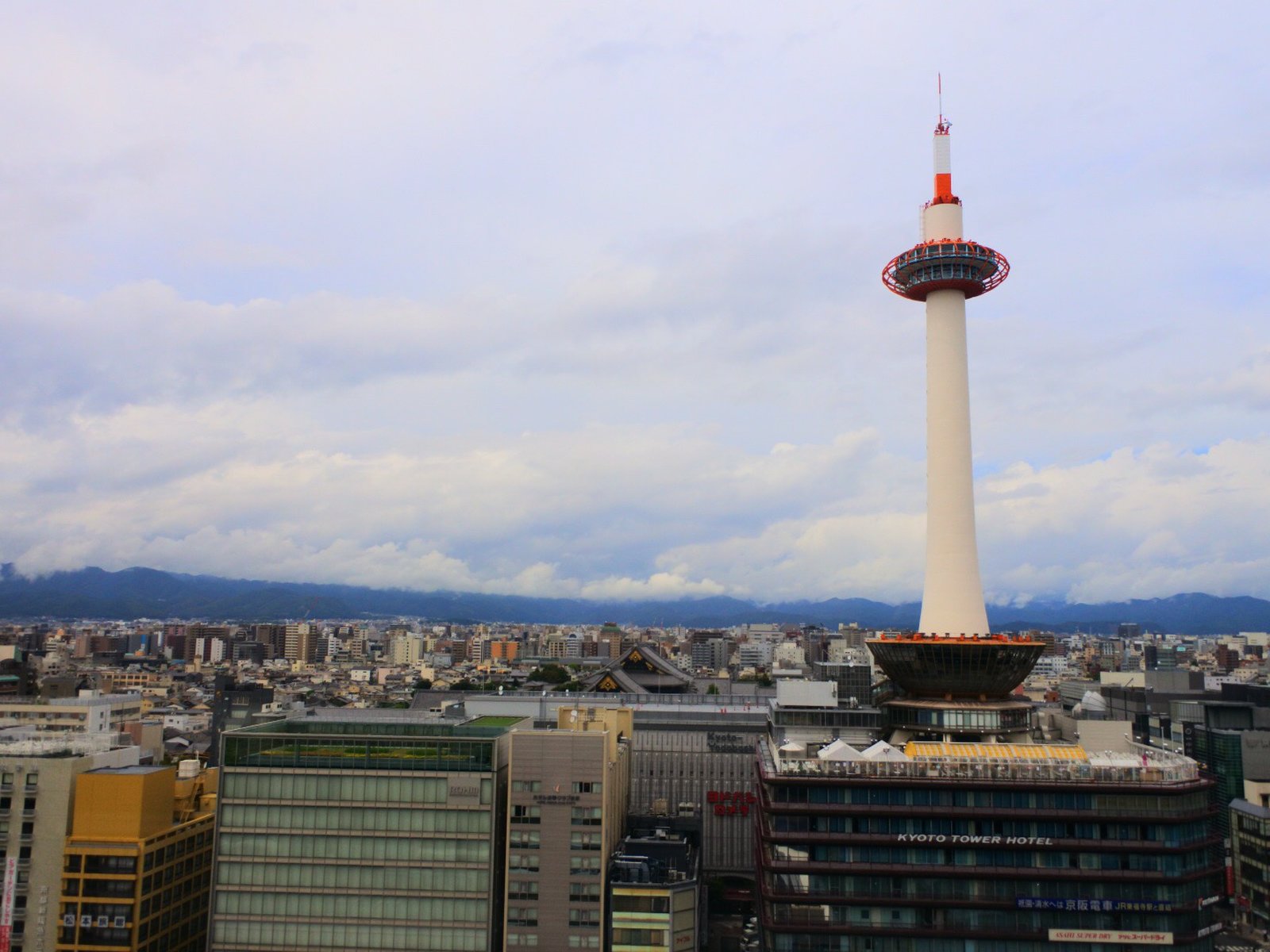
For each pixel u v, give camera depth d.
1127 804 147.38
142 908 155.88
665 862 166.38
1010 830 147.50
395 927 154.12
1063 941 143.38
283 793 157.88
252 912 155.38
